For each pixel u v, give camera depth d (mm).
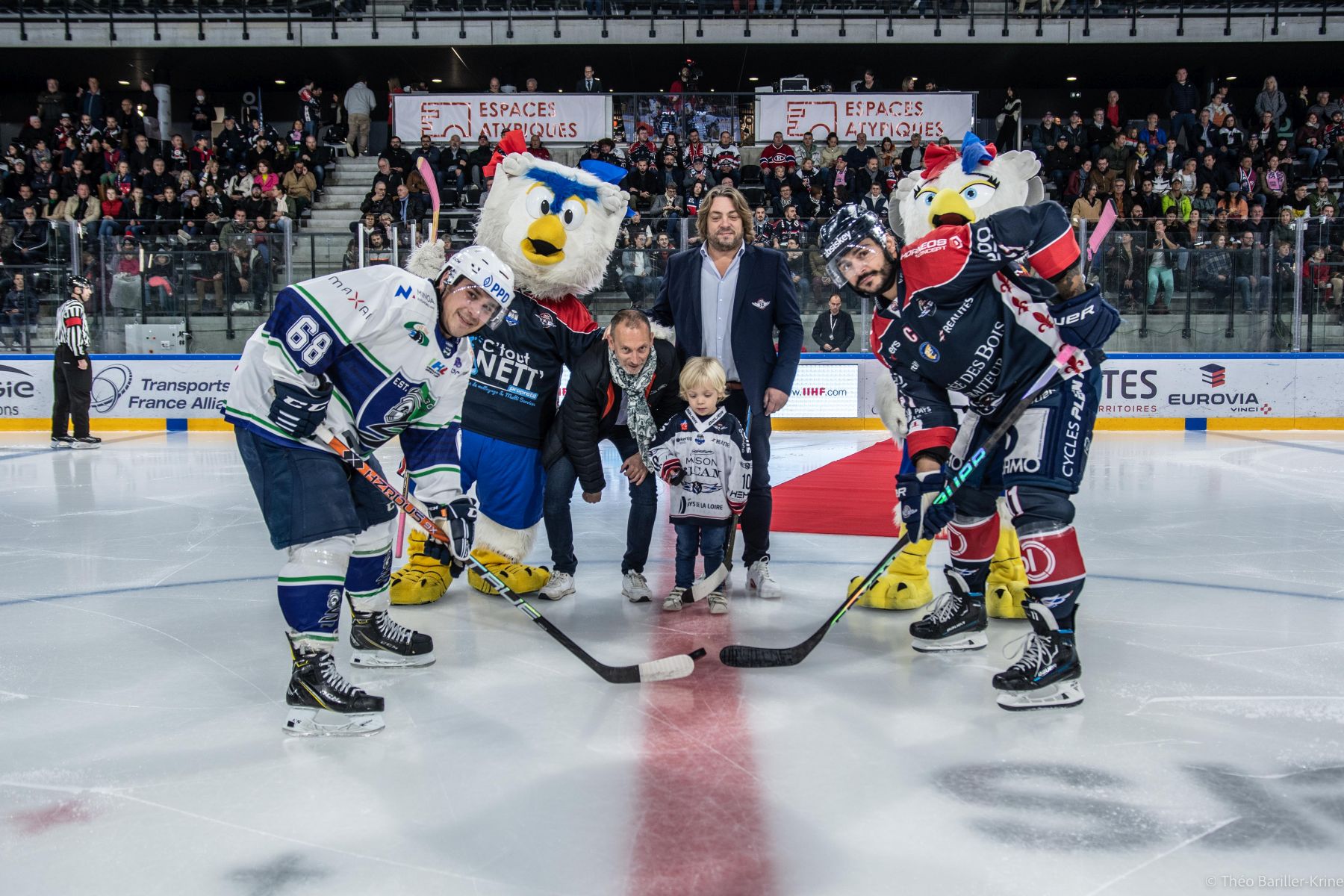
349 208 17000
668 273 4844
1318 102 17953
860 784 2535
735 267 4598
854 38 17891
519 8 18375
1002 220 3109
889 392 4281
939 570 5078
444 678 3402
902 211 4820
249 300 12469
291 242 12422
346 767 2658
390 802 2445
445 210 15188
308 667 2941
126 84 20281
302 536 2908
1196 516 6574
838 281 3697
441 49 18359
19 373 12406
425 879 2086
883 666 3531
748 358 4578
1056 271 3117
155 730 2936
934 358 3367
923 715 3027
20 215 15227
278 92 21109
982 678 3396
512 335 4418
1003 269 3275
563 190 4484
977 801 2434
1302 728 2910
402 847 2223
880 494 7445
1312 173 16484
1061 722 2965
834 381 12734
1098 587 4668
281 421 2900
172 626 4062
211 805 2434
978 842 2230
